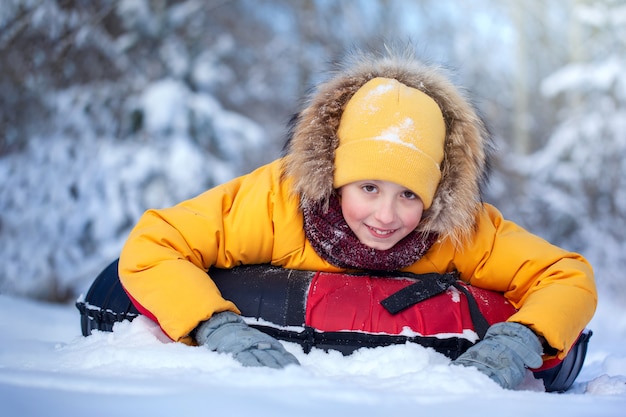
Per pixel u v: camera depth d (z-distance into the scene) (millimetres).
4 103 7738
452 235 2230
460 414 1147
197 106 8375
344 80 2283
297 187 2219
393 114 2145
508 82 13891
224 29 11547
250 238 2250
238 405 1071
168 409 1044
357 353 1957
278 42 11875
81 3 8164
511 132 13680
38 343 2064
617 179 10547
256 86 11531
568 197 10656
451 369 1580
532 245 2297
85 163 7789
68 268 7531
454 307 2119
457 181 2213
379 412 1115
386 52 2498
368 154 2088
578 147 10789
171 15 8867
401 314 2053
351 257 2211
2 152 7859
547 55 14258
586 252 10328
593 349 3309
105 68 8328
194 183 7859
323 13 12039
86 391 1161
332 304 2064
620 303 9156
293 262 2277
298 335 2004
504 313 2199
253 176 2406
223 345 1759
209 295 1900
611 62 11047
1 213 7609
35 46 7770
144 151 7902
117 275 2416
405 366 1820
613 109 10789
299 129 2262
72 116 7957
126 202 7703
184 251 2121
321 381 1345
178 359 1656
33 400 1083
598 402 1322
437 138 2180
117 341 1965
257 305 2086
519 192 11477
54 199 7641
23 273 7426
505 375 1766
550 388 2199
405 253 2215
